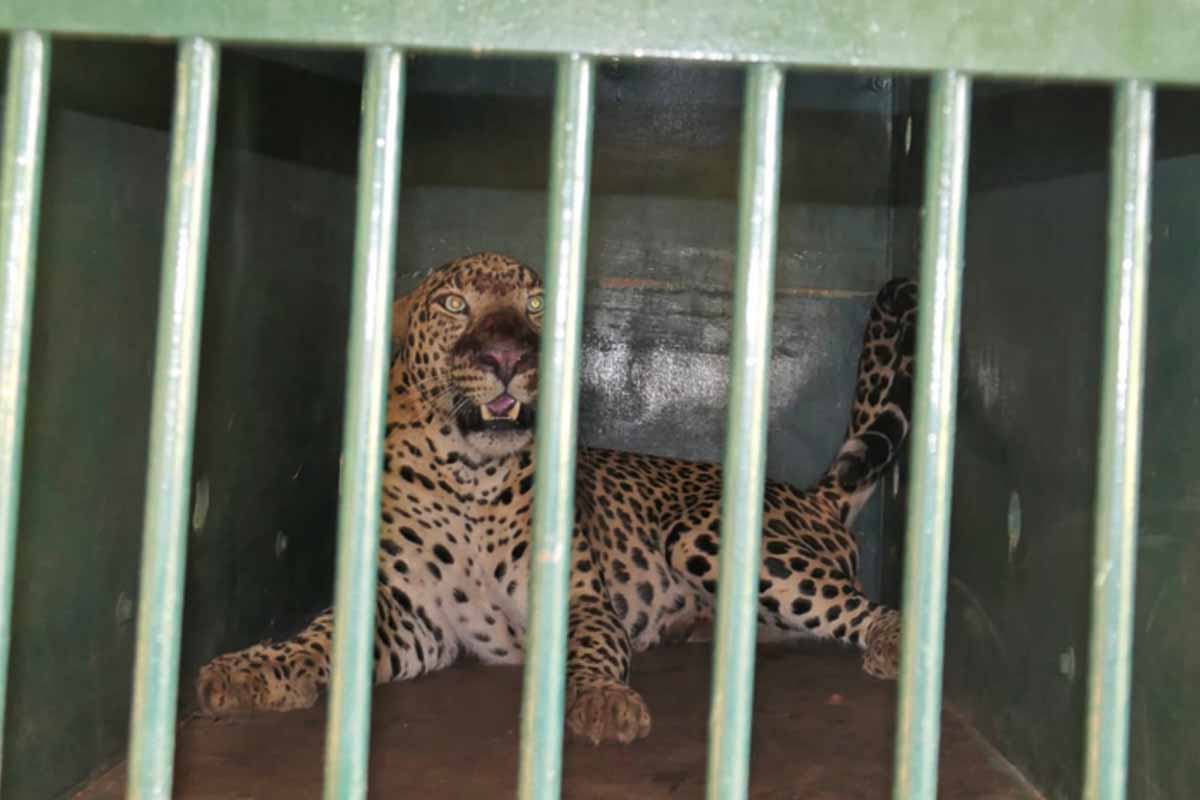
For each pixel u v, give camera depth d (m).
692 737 3.59
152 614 1.62
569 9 1.61
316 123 4.61
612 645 4.00
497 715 3.81
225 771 3.22
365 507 1.62
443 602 4.36
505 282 4.29
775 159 1.63
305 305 4.62
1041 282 3.22
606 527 4.67
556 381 1.61
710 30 1.62
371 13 1.61
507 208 5.34
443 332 4.24
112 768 3.23
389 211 1.62
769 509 4.75
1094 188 2.85
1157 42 1.64
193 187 1.63
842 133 5.40
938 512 1.63
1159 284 2.58
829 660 4.61
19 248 1.63
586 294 5.32
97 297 2.97
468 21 1.61
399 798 3.05
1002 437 3.50
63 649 2.91
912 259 5.05
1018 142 3.47
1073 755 2.87
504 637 4.44
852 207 5.43
